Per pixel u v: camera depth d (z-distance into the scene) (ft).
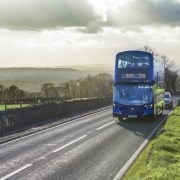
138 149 49.65
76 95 175.63
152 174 32.17
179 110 121.49
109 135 64.28
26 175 35.42
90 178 34.06
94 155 45.55
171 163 37.76
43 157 44.52
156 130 71.36
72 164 40.29
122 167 38.60
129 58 86.02
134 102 86.53
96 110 130.31
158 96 95.86
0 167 39.14
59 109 104.73
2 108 111.14
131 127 76.89
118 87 87.35
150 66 85.20
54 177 34.53
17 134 65.41
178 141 52.65
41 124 82.28
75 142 56.34
